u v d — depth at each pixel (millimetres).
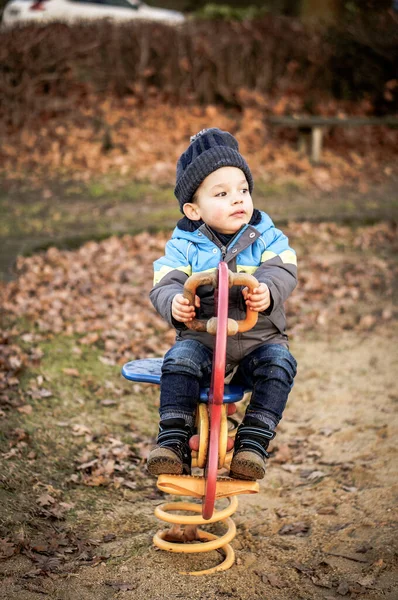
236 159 3369
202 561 3664
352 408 5473
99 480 4363
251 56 14266
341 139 13992
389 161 13391
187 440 3205
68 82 13516
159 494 4383
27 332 6141
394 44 14227
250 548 3820
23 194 10680
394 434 5000
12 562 3479
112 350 6137
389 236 9539
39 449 4527
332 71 14578
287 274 3332
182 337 3438
